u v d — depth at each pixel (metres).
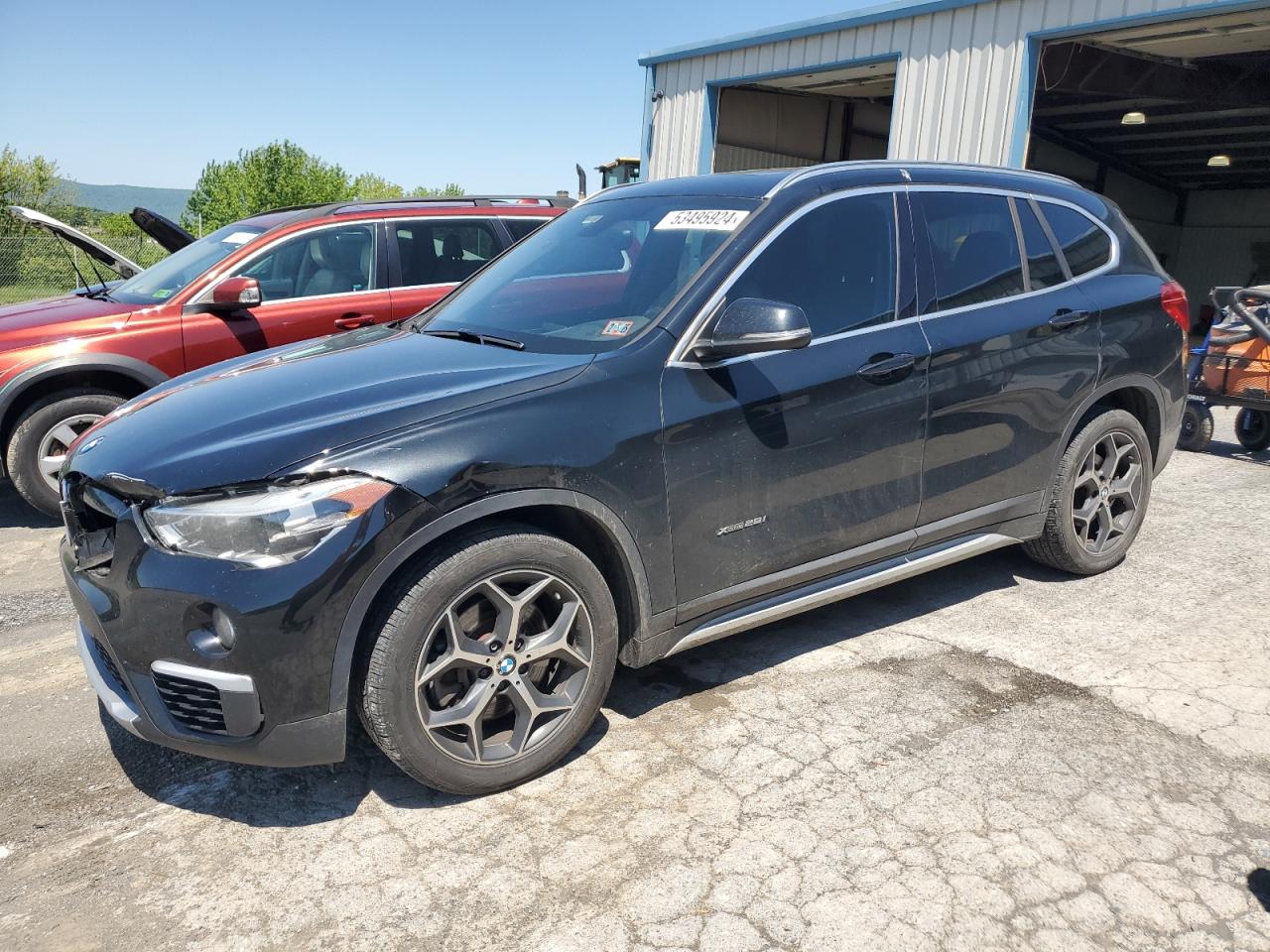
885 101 18.75
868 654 3.54
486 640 2.60
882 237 3.42
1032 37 10.06
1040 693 3.24
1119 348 4.02
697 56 14.48
